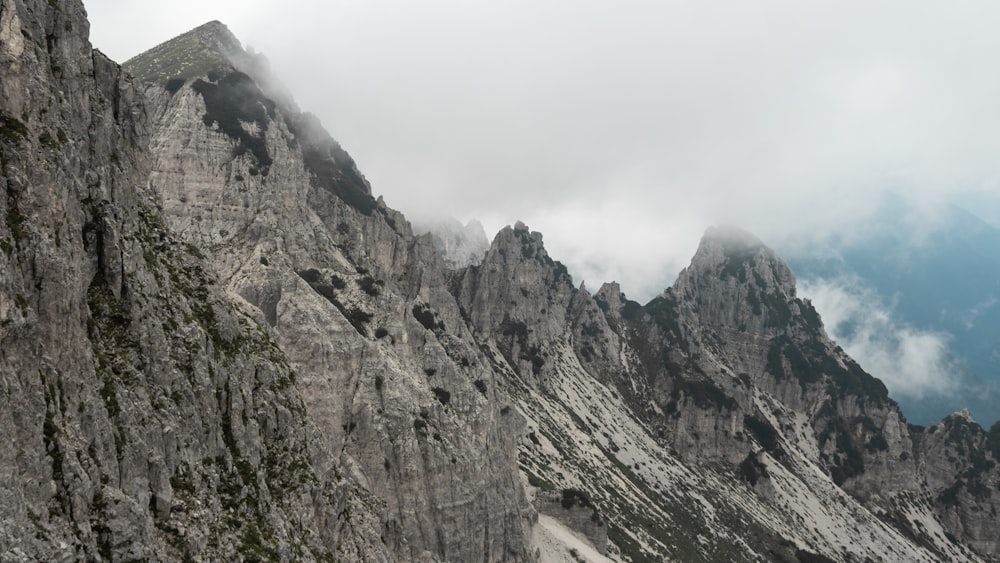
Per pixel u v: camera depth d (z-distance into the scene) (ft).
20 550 139.85
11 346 152.76
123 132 248.73
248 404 245.24
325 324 432.66
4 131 168.66
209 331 245.65
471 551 445.37
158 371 206.69
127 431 184.34
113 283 202.80
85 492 161.89
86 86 211.61
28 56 181.68
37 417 154.92
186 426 211.00
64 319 172.04
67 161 184.14
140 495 182.09
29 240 164.96
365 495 372.17
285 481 248.32
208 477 214.07
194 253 264.11
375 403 427.33
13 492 143.33
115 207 211.20
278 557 217.15
